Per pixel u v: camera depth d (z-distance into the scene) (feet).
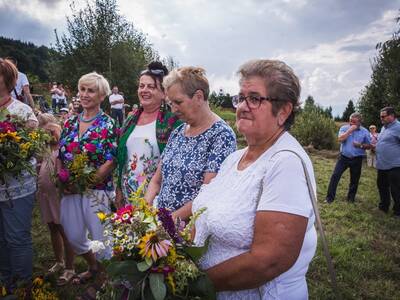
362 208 23.00
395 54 44.34
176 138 8.29
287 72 4.95
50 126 12.27
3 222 9.66
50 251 13.84
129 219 4.85
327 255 4.75
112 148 10.22
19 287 9.30
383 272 13.78
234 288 4.75
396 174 21.49
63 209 10.46
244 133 5.19
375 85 50.67
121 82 68.74
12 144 8.93
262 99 4.91
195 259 4.76
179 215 7.19
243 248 4.95
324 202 23.88
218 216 5.06
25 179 9.71
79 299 10.10
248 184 4.98
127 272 4.52
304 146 54.03
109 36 69.21
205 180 7.33
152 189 8.61
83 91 10.36
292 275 4.91
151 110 9.63
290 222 4.44
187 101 7.65
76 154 10.23
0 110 9.33
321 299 11.64
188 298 4.67
